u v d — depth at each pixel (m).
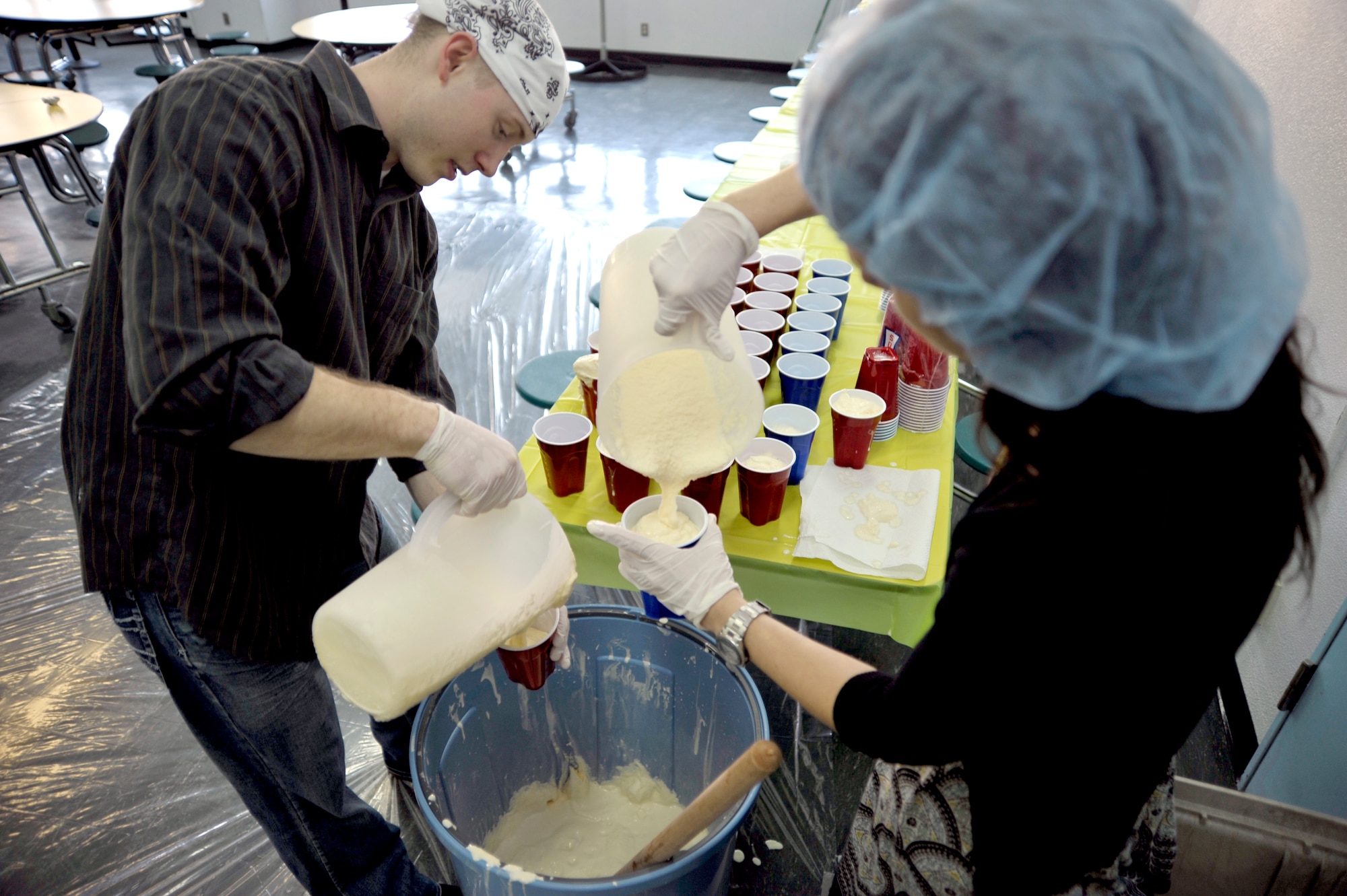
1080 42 0.46
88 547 0.99
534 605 0.91
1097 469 0.56
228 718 1.10
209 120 0.82
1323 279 1.83
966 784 0.74
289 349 0.83
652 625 1.32
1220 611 0.59
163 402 0.77
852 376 1.69
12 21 4.40
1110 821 0.68
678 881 1.01
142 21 5.03
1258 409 0.56
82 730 1.82
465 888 1.13
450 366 3.24
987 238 0.49
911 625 1.25
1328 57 2.01
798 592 1.26
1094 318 0.49
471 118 0.99
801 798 1.70
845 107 0.52
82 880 1.53
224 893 1.52
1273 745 1.59
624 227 4.48
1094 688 0.58
